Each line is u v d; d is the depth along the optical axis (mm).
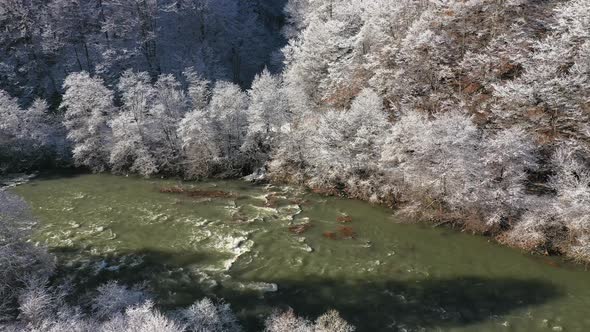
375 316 13945
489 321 13609
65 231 21375
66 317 12711
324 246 19438
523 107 20984
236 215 23453
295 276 16719
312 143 27766
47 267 16016
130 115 32125
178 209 24578
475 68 25391
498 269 16922
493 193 19359
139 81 33719
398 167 23125
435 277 16453
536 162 20844
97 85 33656
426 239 19906
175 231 21359
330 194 26594
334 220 22516
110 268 17375
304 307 14477
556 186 19078
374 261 17875
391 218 22484
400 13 31062
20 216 15297
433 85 26984
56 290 14852
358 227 21516
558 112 20312
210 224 22234
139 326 11281
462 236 20062
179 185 29547
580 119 19359
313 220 22562
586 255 16938
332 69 34469
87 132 33562
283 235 20703
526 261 17484
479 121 23531
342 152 25906
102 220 22891
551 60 20516
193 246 19578
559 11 22891
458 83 26312
